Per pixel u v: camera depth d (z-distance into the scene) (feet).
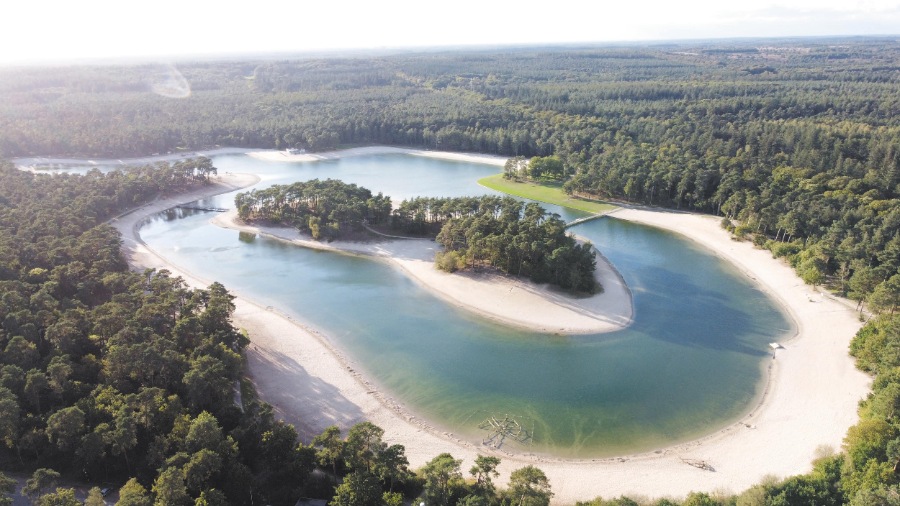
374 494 272.72
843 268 574.97
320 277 610.24
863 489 268.41
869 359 422.41
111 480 299.38
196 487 276.41
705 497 282.56
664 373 434.71
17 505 271.90
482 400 400.06
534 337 483.92
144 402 321.32
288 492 293.84
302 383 412.16
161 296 459.32
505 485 312.91
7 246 517.14
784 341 484.33
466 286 577.43
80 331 395.55
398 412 384.88
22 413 317.83
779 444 354.13
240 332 469.98
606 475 328.29
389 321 511.40
